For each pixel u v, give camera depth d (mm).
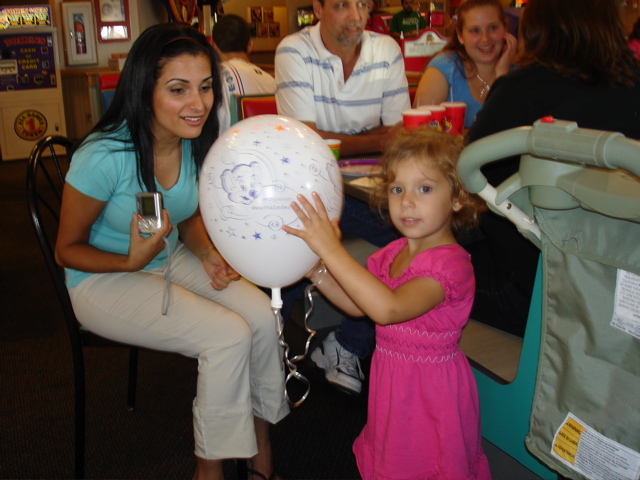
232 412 1303
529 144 727
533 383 1161
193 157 1438
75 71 6145
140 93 1254
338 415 1942
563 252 872
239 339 1298
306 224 984
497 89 1384
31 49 5703
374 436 1262
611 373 864
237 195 986
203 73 1251
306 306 2154
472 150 803
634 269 783
